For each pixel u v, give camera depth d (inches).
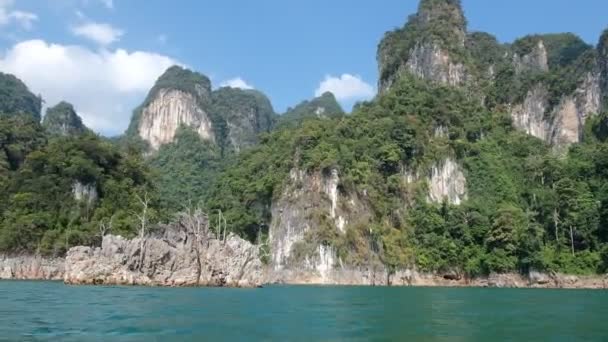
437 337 1252.5
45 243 4200.3
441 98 6181.1
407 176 5260.8
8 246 4190.5
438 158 5452.8
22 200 4517.7
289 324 1464.1
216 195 5851.4
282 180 5054.1
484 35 7701.8
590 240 4936.0
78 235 4222.4
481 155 5684.1
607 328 1446.9
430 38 7042.3
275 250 4709.6
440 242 4790.8
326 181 4724.4
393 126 5374.0
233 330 1327.5
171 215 4702.3
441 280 4704.7
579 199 5073.8
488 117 6373.0
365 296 2783.0
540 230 4813.0
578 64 6904.5
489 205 5246.1
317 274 4402.1
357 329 1379.2
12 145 5251.0
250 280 3353.8
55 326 1320.1
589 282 4630.9
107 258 3159.5
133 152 5723.4
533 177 5629.9
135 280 3070.9
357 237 4542.3
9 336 1160.8
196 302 2068.2
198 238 3262.8
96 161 4995.1
